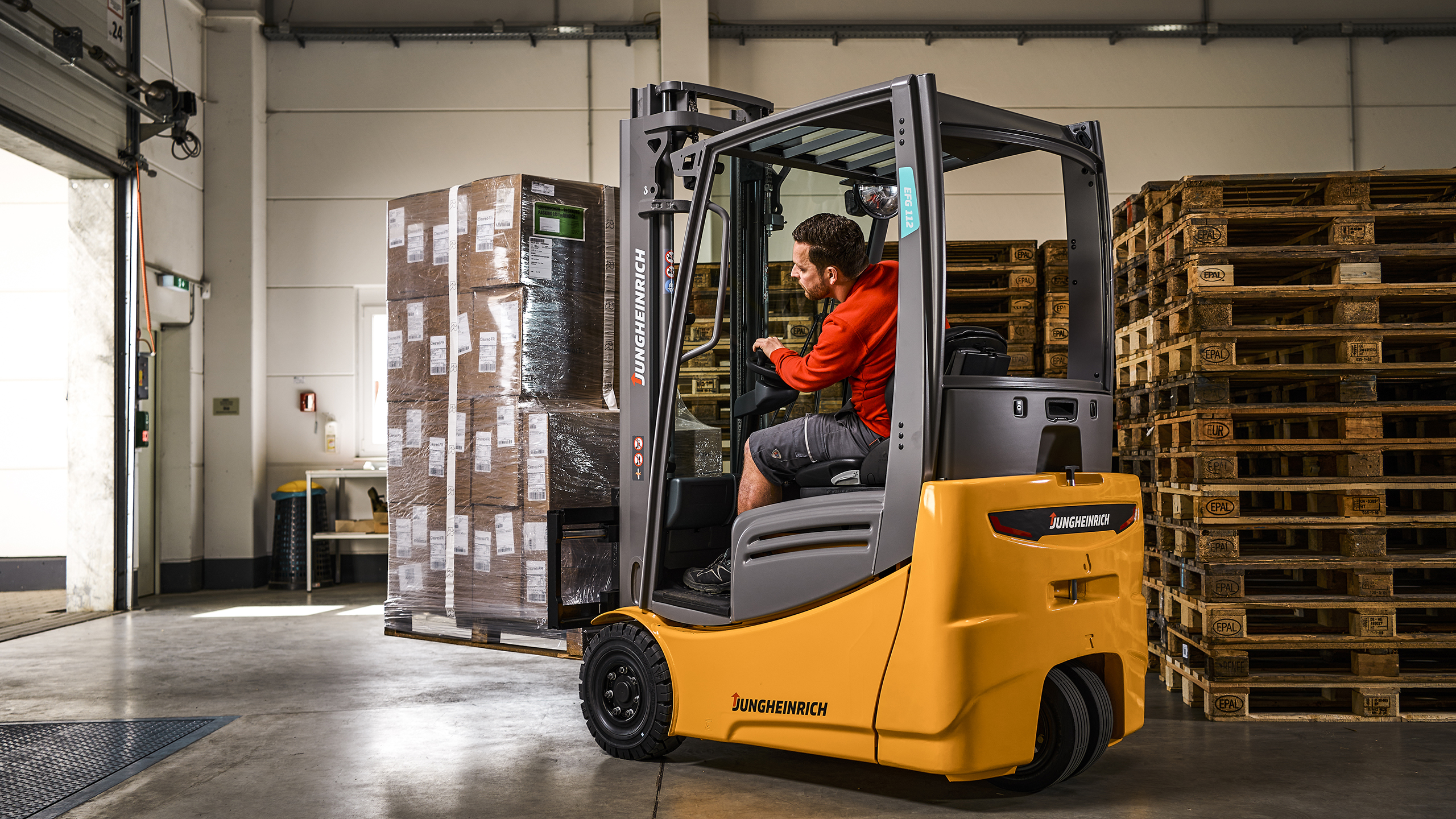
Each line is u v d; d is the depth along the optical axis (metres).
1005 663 3.05
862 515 3.21
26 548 8.88
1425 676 4.33
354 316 9.97
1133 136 9.85
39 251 8.93
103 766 3.86
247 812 3.33
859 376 3.50
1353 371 4.34
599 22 9.95
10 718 4.62
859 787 3.53
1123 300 5.47
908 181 3.07
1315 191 4.57
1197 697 4.70
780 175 4.42
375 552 9.89
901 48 9.91
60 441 8.93
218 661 5.94
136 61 8.15
